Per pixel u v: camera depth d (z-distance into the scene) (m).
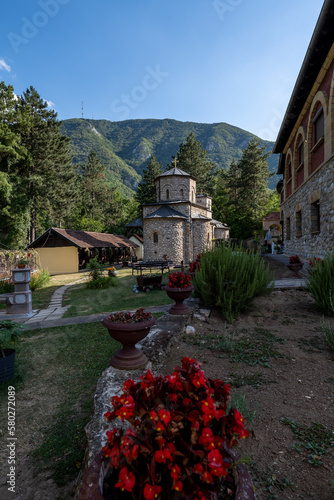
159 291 12.67
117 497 1.43
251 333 5.36
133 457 1.29
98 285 14.68
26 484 2.43
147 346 4.41
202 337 5.17
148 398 1.50
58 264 25.98
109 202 67.44
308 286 6.85
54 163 38.56
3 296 9.04
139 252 42.38
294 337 5.04
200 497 1.24
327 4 7.54
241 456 2.30
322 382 3.42
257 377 3.61
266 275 6.90
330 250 9.80
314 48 9.48
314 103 11.50
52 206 40.94
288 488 2.01
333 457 2.26
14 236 33.03
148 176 57.00
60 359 5.06
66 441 2.93
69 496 2.27
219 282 6.32
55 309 9.99
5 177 29.36
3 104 31.70
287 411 2.87
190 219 29.45
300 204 14.74
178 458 1.31
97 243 29.00
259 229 46.69
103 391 3.21
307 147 12.88
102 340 5.90
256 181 51.84
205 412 1.33
